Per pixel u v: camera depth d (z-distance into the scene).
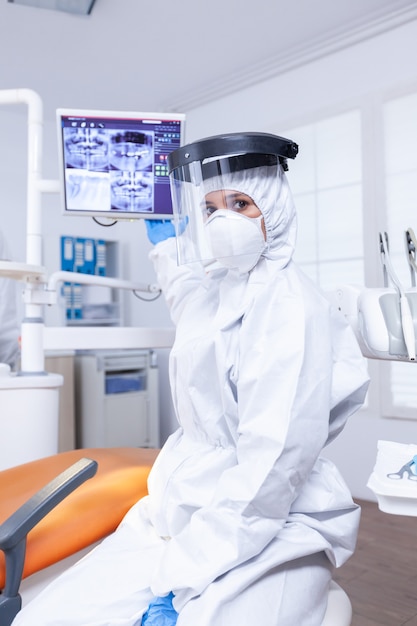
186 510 1.10
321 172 3.27
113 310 4.16
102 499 1.31
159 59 3.24
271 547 0.98
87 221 4.34
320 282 3.29
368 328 1.01
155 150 1.69
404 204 2.93
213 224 1.15
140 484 1.42
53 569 1.23
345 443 3.11
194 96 3.77
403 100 2.92
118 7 2.68
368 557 2.30
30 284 1.89
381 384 2.97
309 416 0.98
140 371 4.08
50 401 1.88
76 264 3.97
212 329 1.17
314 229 3.31
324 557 1.08
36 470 1.45
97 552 1.15
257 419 1.00
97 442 3.76
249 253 1.15
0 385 1.78
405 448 0.98
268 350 1.04
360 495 3.05
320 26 2.93
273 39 3.05
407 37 2.88
